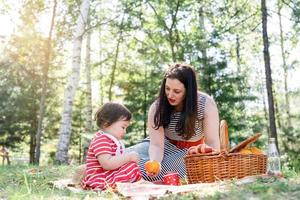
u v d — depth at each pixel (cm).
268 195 284
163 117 476
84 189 428
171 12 2005
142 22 1950
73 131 3133
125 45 2416
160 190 355
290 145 1616
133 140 2241
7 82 2367
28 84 2400
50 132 2830
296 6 1546
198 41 1814
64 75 2575
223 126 404
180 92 456
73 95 1471
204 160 401
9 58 2138
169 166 480
